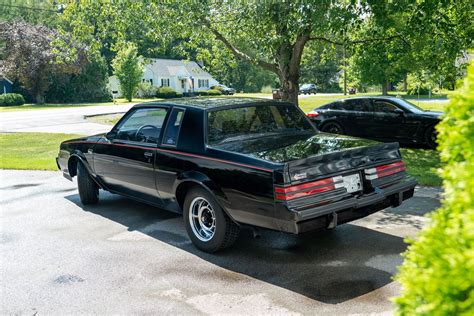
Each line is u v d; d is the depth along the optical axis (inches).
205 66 629.6
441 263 63.3
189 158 203.9
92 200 287.7
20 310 155.1
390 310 145.6
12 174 398.0
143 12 515.5
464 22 433.7
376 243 205.9
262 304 153.0
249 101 229.1
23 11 2952.8
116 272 183.9
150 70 2960.1
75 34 565.9
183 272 181.8
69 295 164.9
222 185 187.0
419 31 432.5
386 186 194.5
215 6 520.7
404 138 496.4
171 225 244.2
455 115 78.7
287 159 175.0
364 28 497.0
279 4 410.6
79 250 209.8
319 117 554.6
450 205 72.0
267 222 172.9
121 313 150.6
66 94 2210.9
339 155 179.5
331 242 210.1
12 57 2064.5
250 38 479.8
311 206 168.9
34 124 967.6
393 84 2337.6
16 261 198.2
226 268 184.7
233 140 207.8
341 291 160.4
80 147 281.1
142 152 230.8
